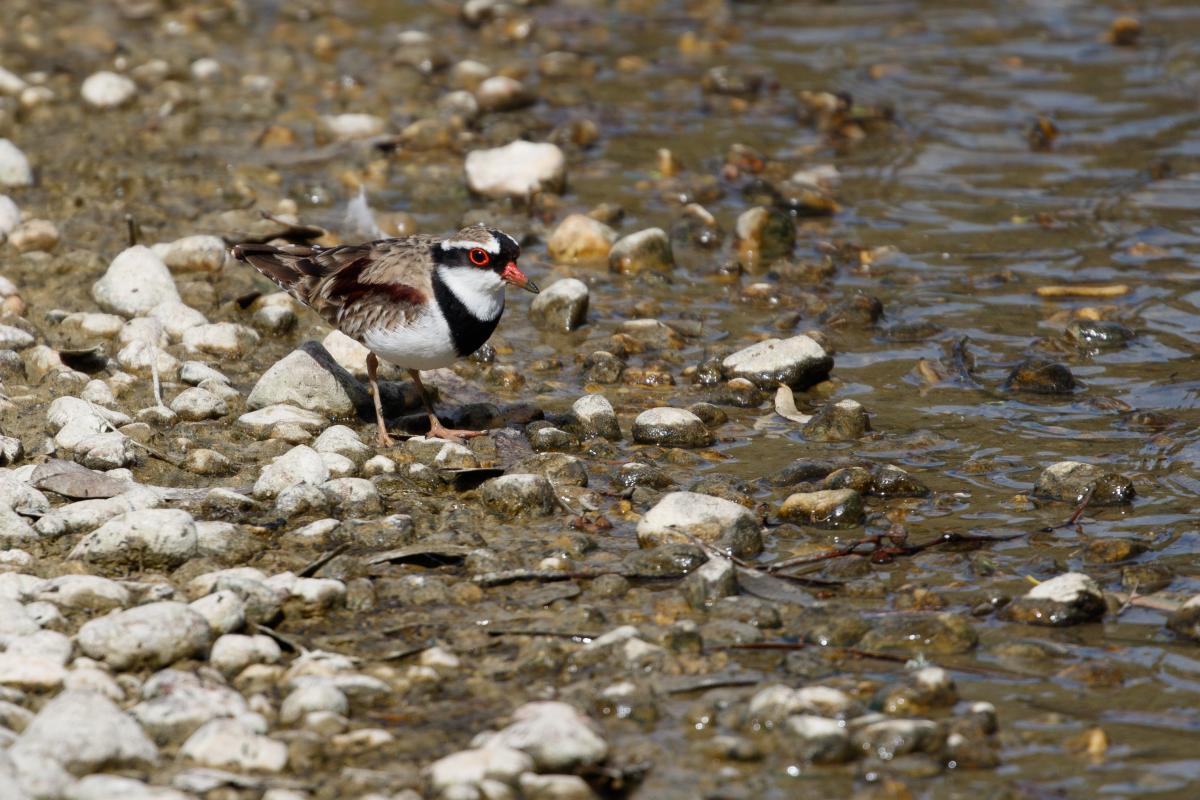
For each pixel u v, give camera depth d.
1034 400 13.80
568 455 12.34
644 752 8.34
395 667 9.22
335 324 12.80
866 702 8.87
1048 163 20.12
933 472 12.36
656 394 14.13
